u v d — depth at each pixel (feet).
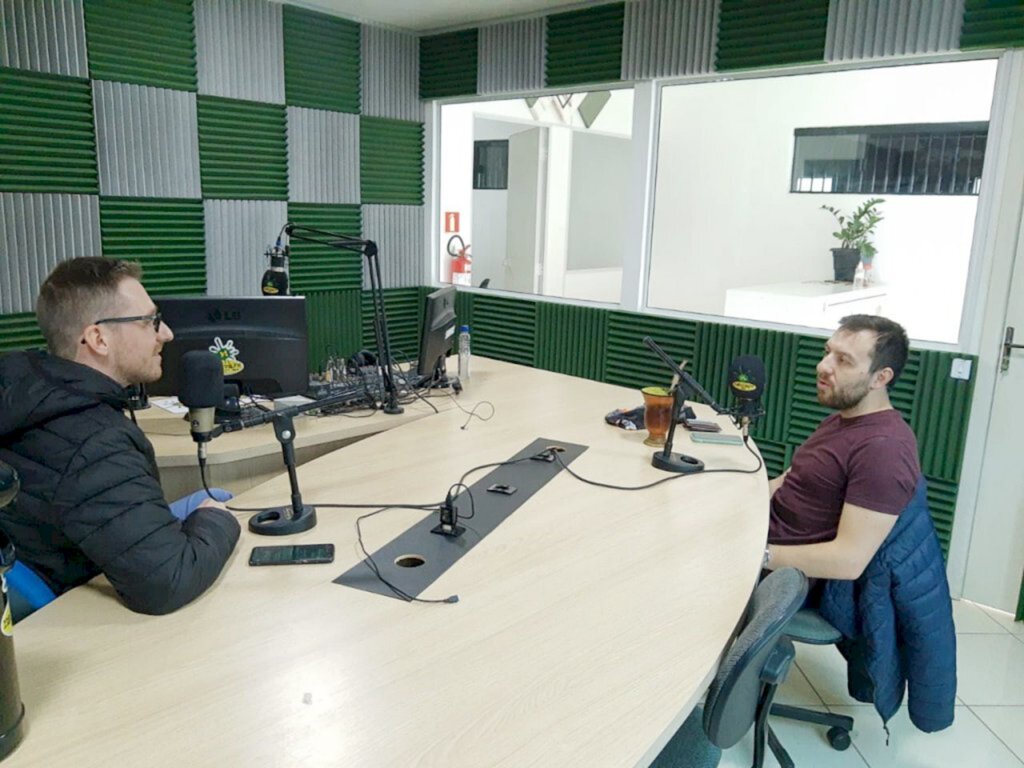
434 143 15.11
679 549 5.02
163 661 3.61
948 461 9.65
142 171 11.01
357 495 5.82
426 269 15.69
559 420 8.14
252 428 7.37
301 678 3.51
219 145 11.86
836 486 6.00
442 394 9.17
